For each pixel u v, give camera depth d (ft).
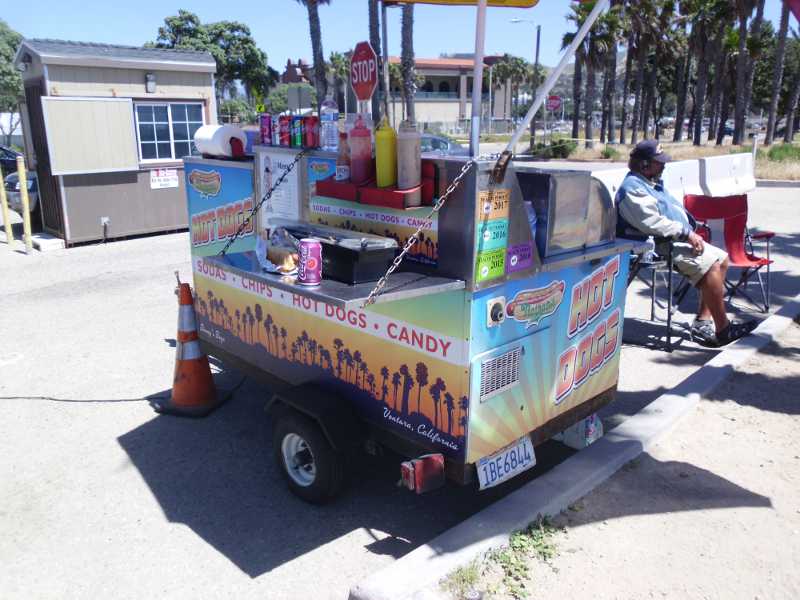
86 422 14.73
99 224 34.22
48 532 10.81
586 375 11.83
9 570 9.91
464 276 9.08
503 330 9.69
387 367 10.36
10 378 17.19
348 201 11.17
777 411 14.05
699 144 126.31
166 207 36.68
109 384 16.84
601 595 8.75
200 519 11.12
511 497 10.60
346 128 10.77
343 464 10.75
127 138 33.91
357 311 10.62
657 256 18.51
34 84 32.91
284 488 12.04
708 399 14.66
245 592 9.36
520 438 10.52
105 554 10.25
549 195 9.82
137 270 28.81
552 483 10.99
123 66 33.47
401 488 11.96
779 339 18.40
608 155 87.51
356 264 9.17
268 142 13.30
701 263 17.60
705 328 18.97
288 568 9.86
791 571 9.19
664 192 17.66
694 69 199.11
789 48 165.07
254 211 12.26
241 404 15.65
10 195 39.19
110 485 12.19
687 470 11.82
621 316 12.48
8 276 27.81
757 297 23.12
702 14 123.03
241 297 13.44
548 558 9.45
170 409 15.12
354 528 10.81
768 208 42.93
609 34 119.44
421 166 9.66
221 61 168.45
